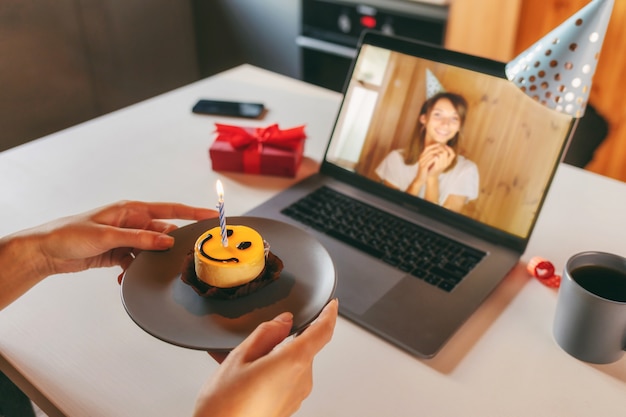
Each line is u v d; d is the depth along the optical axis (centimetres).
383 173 103
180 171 112
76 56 247
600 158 204
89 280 82
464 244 90
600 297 66
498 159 91
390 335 72
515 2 196
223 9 279
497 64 91
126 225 79
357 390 67
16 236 73
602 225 98
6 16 217
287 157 107
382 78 104
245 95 143
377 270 83
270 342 56
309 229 92
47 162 114
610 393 67
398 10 224
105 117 133
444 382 68
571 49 75
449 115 96
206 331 62
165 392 66
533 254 90
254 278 68
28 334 74
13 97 231
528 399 66
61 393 66
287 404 56
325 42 250
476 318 77
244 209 100
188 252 74
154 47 280
